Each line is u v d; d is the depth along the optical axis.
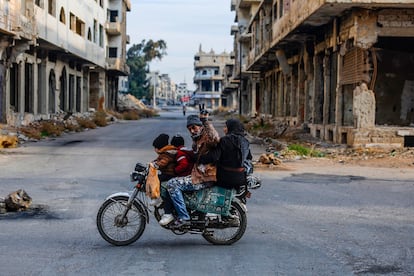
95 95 57.72
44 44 33.50
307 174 15.35
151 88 131.38
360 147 21.09
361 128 21.45
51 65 38.00
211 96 133.50
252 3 58.19
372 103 21.38
